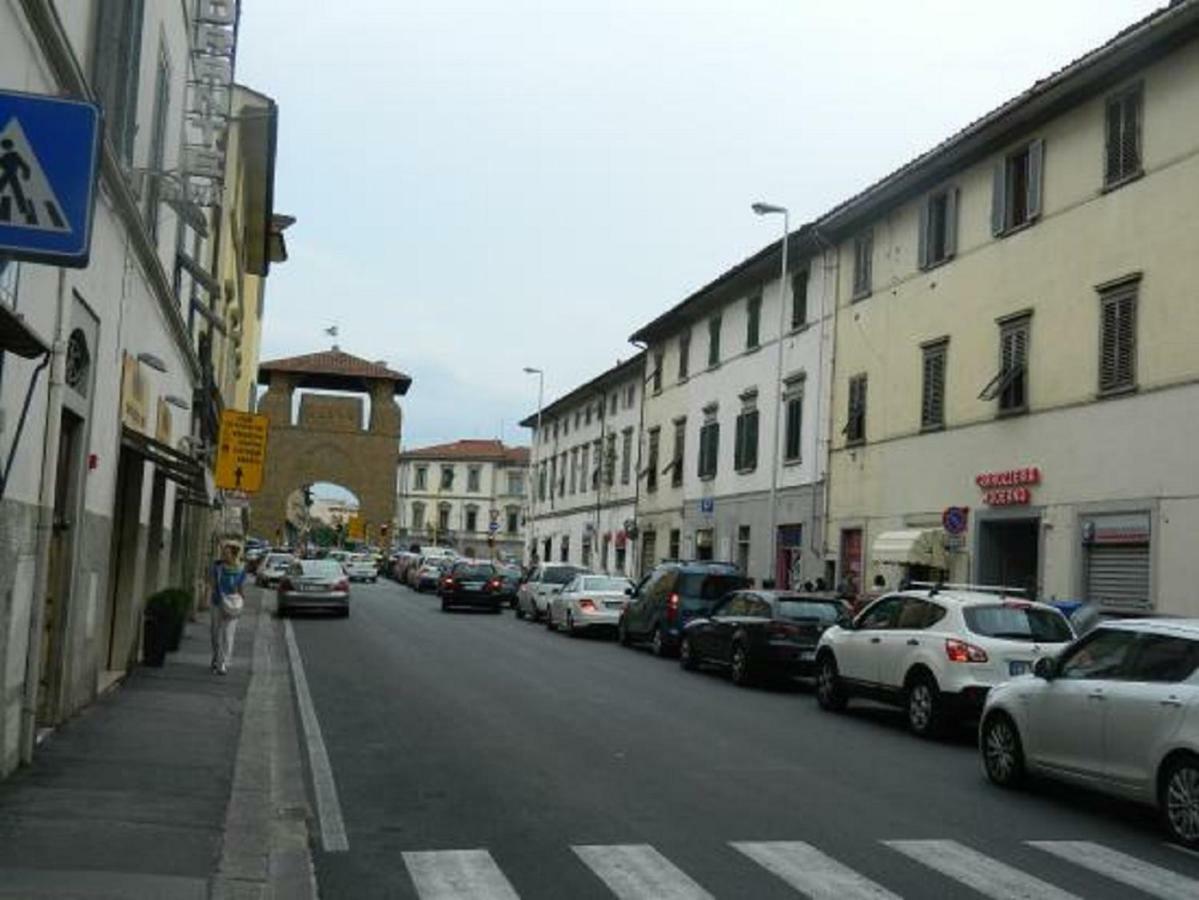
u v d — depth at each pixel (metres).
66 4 9.00
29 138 5.73
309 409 74.19
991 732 11.25
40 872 6.72
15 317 6.28
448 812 9.34
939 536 25.52
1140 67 20.89
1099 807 10.27
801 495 33.50
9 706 9.05
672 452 45.19
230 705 14.30
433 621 32.78
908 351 28.16
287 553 54.12
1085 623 18.78
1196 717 8.80
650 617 26.17
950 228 26.67
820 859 8.10
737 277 38.09
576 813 9.37
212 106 17.38
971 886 7.52
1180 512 19.30
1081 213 22.23
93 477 11.81
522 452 121.19
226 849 7.71
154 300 15.30
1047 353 22.98
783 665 18.84
